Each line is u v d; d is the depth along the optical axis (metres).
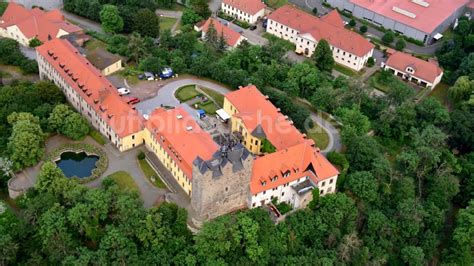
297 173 159.38
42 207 143.88
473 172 186.38
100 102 176.38
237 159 146.75
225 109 190.62
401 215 164.25
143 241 140.88
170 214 146.12
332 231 154.88
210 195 145.88
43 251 141.12
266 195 156.38
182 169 154.75
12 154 162.75
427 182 182.88
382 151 190.62
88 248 142.50
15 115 173.00
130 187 159.25
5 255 137.25
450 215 183.38
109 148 173.75
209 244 139.62
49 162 153.12
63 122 174.38
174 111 172.88
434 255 169.62
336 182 167.00
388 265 161.38
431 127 190.88
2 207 148.00
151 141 171.25
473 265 164.12
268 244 146.38
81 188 148.88
